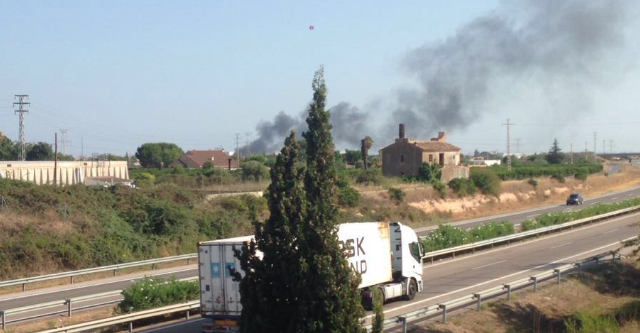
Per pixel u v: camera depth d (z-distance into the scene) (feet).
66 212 131.95
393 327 70.49
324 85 42.34
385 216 194.80
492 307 81.71
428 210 222.89
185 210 149.89
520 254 133.28
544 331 78.02
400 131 309.63
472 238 141.69
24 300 91.66
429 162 285.64
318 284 39.65
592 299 95.40
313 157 42.01
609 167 518.78
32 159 301.84
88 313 79.25
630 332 76.38
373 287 79.15
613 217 206.08
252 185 212.02
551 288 94.73
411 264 88.12
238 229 154.10
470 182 254.68
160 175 260.42
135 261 124.77
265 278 41.24
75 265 116.67
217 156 401.08
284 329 40.96
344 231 74.28
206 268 67.82
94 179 220.84
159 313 73.77
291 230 40.98
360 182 235.40
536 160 562.66
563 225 172.14
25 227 121.19
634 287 103.91
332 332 39.45
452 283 100.42
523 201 278.46
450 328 71.51
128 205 146.41
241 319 42.09
